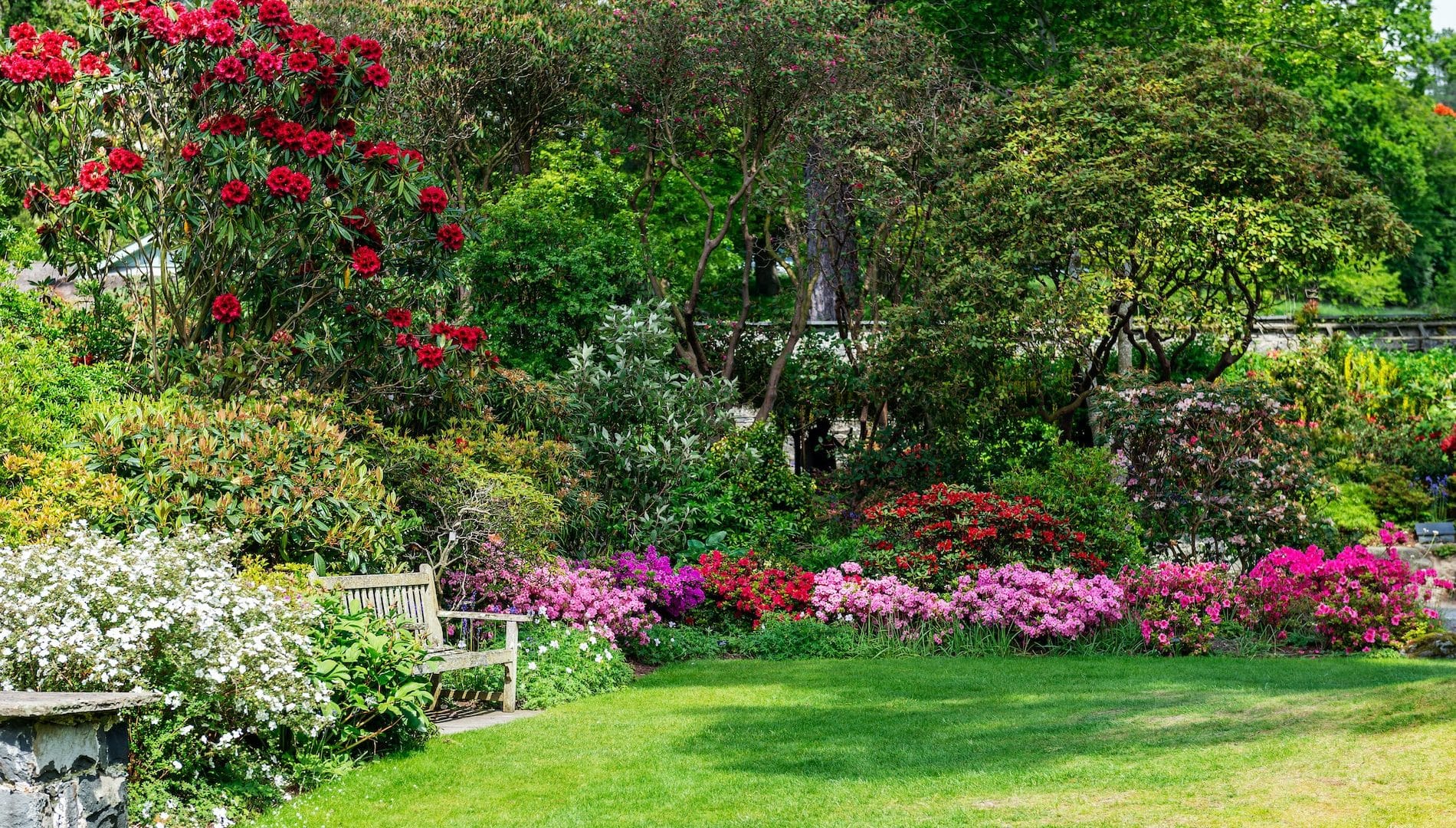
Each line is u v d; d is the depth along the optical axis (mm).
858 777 5633
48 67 9156
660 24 15242
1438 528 14844
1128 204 13531
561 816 5137
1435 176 41812
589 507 11000
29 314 9922
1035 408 16047
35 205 9828
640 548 12016
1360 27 23922
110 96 9562
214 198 9445
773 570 11500
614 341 12617
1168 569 10711
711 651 10531
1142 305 14578
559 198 16172
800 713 7473
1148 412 12359
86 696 4238
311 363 9812
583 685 8422
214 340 9781
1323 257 14180
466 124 16812
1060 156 14406
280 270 9906
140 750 5133
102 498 6855
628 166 22062
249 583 6059
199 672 5277
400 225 10172
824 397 16984
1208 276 14938
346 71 9578
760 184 16797
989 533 11008
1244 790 4625
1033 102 15305
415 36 16203
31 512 6570
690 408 12656
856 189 15898
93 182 9242
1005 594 10422
